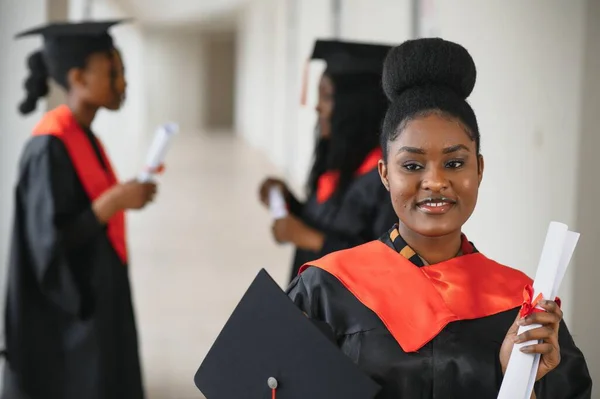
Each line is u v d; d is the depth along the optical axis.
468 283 1.72
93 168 3.62
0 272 5.60
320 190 3.54
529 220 3.92
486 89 4.49
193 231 10.19
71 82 3.63
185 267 8.15
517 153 4.07
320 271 1.78
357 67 3.35
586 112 3.50
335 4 9.74
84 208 3.59
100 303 3.60
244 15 27.17
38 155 3.50
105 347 3.60
